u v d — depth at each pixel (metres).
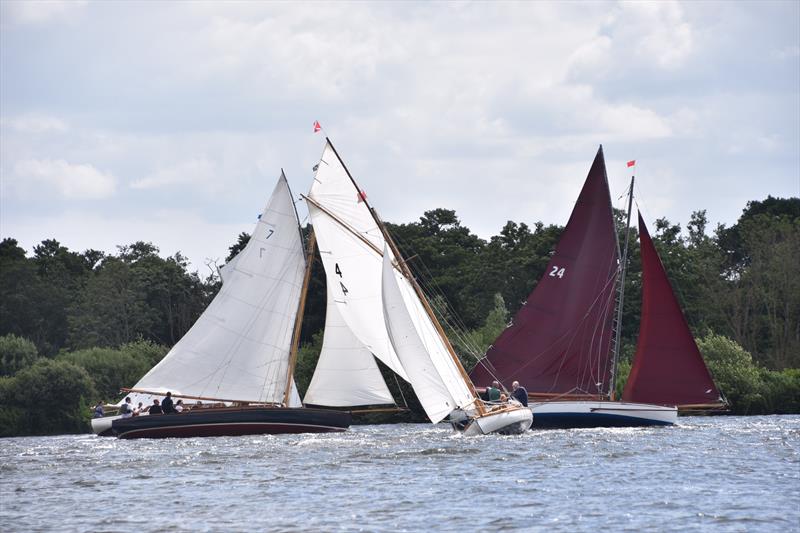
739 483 108.31
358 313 187.12
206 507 100.56
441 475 117.31
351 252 187.50
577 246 185.75
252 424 187.00
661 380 178.50
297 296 193.12
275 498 104.62
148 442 178.75
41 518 96.75
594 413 177.88
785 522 88.56
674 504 96.81
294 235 192.00
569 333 185.38
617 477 113.38
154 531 89.88
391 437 172.50
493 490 106.06
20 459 150.50
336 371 189.00
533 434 167.12
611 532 86.00
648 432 170.00
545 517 92.06
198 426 186.62
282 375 192.25
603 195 184.62
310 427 188.38
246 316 190.50
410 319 162.88
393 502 100.38
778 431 172.62
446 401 163.25
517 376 186.62
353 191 187.12
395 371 184.62
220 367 189.88
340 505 99.50
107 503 104.25
